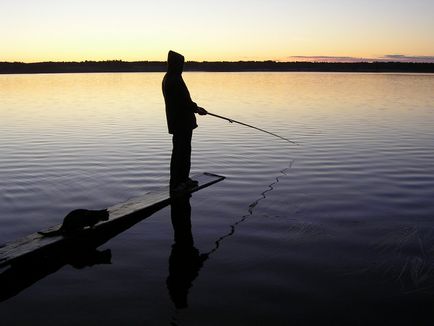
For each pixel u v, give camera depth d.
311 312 3.21
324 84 43.50
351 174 7.43
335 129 12.73
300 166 8.08
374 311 3.22
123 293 3.55
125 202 5.76
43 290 3.63
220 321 3.11
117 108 19.78
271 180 7.09
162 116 16.55
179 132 6.27
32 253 4.14
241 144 10.52
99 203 6.00
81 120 15.37
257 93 28.70
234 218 5.33
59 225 4.87
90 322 3.12
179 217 5.41
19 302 3.44
